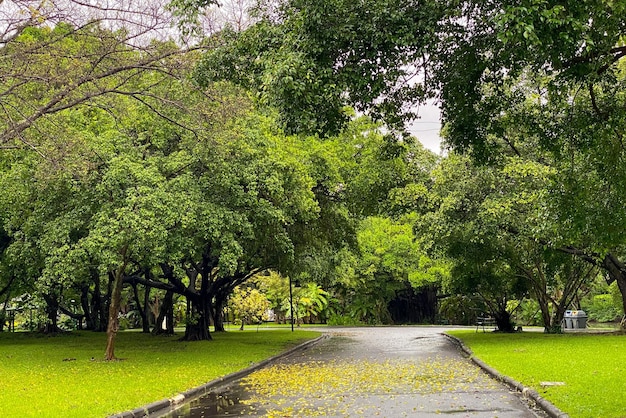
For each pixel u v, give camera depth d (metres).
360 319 56.28
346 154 26.53
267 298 55.38
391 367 16.02
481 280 28.58
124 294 46.38
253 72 8.53
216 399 11.37
